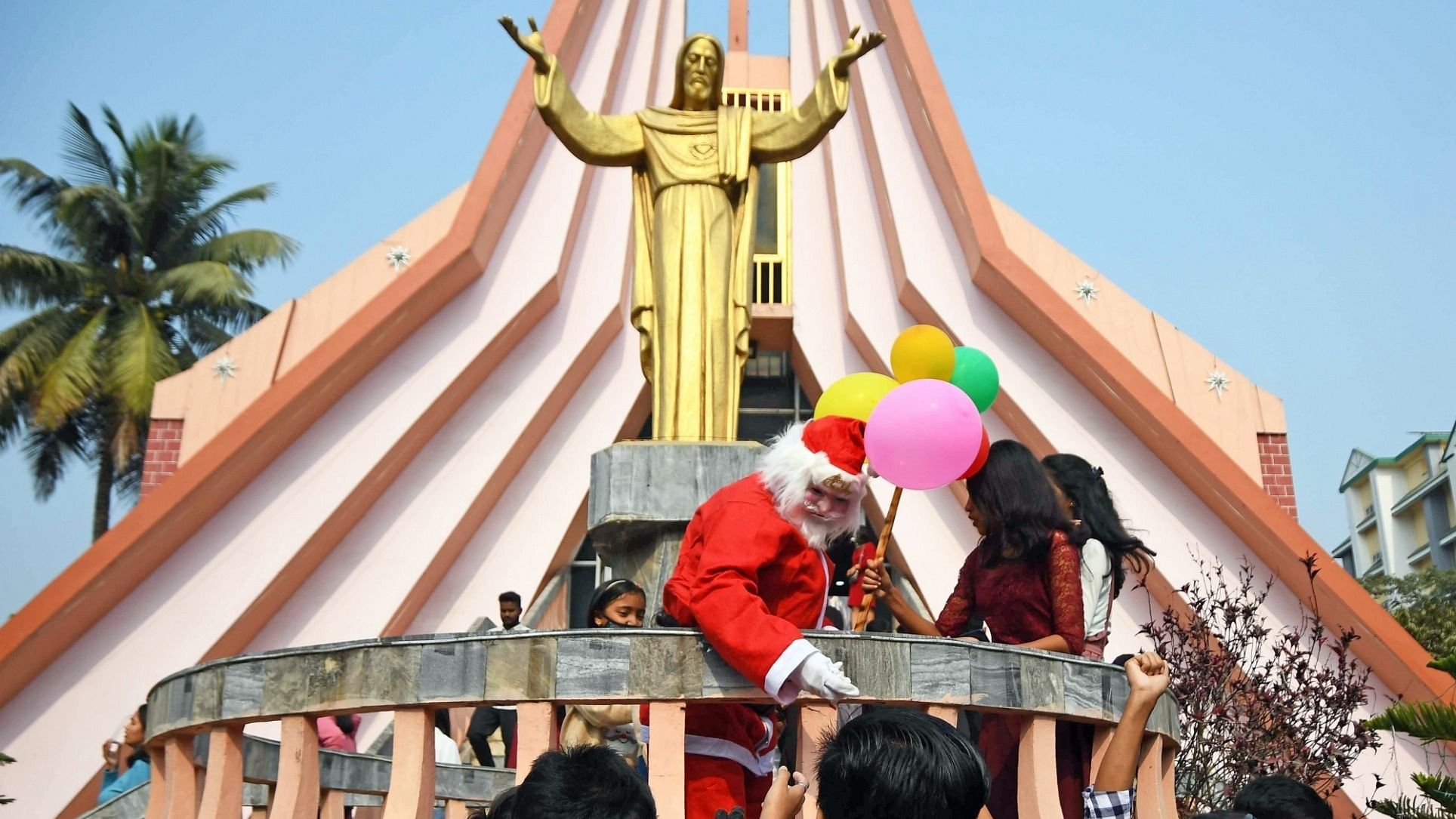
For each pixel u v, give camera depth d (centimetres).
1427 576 3041
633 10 1542
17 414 2488
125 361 2375
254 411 1192
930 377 502
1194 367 1424
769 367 1619
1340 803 1094
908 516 1365
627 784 253
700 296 707
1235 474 1235
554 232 1367
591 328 1383
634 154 733
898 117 1477
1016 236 1480
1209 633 882
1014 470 433
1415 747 1130
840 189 1498
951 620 460
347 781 586
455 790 645
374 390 1282
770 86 1725
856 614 459
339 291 1381
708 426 695
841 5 1580
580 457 1384
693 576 365
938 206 1430
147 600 1182
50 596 1116
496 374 1355
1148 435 1307
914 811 236
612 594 546
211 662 402
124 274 2520
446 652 362
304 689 377
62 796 1100
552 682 352
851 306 1430
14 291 2480
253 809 622
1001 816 405
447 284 1288
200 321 2562
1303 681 834
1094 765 383
